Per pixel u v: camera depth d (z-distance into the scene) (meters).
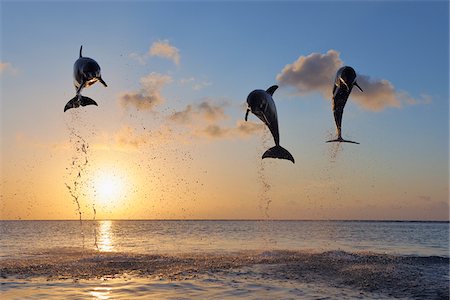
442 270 14.20
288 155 10.98
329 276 12.87
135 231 67.12
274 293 10.34
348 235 50.59
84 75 10.11
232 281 11.97
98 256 18.98
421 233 59.72
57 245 28.58
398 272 13.65
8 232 59.75
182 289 10.84
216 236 45.75
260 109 10.10
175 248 25.67
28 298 9.80
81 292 10.48
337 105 9.67
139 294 10.23
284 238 40.50
